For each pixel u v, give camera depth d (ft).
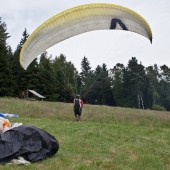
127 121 65.05
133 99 268.21
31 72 189.88
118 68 307.78
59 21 48.03
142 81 275.18
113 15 48.01
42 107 80.18
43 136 25.95
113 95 257.55
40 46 49.73
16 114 67.67
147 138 40.60
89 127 49.75
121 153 30.09
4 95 171.01
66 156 27.43
